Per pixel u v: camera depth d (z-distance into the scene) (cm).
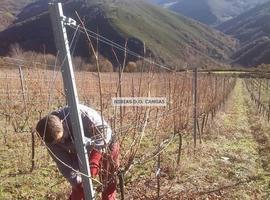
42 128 423
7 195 707
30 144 1012
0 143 1016
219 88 2203
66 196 701
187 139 1215
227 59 15988
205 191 761
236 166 967
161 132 969
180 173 851
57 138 425
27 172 825
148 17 16212
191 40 16375
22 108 1267
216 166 952
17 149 973
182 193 730
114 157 485
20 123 1203
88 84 1548
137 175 806
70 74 408
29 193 719
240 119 2023
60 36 397
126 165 469
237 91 4731
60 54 403
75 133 427
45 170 845
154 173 827
